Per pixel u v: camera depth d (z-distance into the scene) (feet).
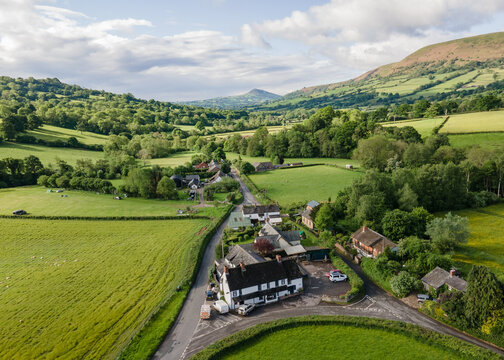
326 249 260.62
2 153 612.29
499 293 153.38
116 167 597.11
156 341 163.73
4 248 296.10
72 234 325.83
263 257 250.37
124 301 202.69
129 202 442.91
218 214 378.53
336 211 328.49
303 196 435.53
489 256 236.84
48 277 238.89
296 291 212.43
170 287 217.36
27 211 395.34
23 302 206.49
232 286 193.98
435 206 341.41
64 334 173.27
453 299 169.68
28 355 158.71
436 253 226.99
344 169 577.43
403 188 315.58
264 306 197.47
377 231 280.31
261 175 588.91
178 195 479.82
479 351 143.54
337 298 196.44
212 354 150.82
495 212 329.93
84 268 251.60
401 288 193.98
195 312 191.42
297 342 161.58
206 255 272.31
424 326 168.96
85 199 453.17
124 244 297.33
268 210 354.54
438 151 454.40
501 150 416.05
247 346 159.84
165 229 334.24
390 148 506.48
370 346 156.46
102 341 166.30
